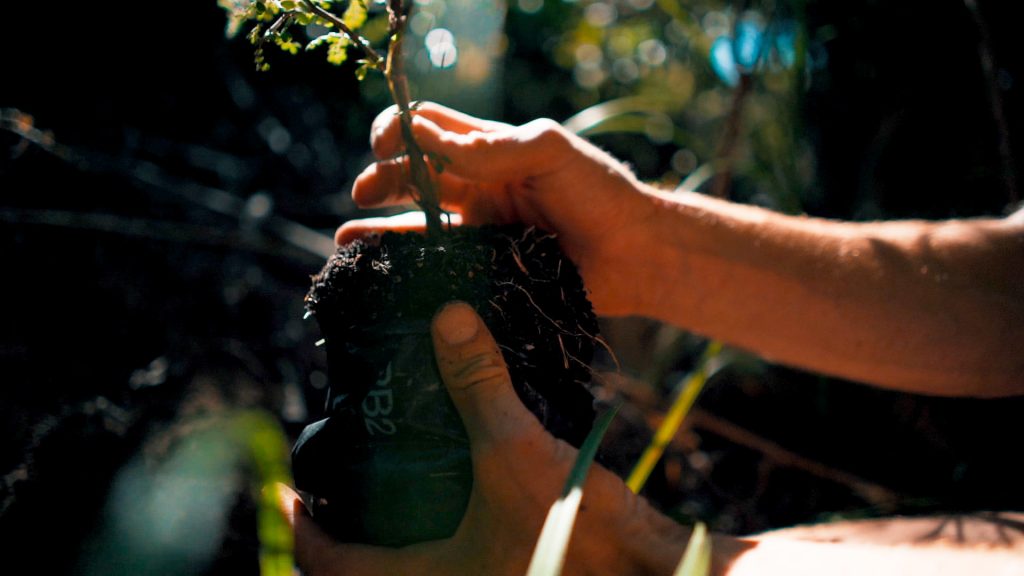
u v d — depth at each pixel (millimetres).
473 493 380
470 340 380
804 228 520
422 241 414
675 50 974
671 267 507
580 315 435
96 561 528
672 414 561
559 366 417
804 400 710
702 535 305
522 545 376
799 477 671
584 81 981
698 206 511
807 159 855
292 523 418
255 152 802
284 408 627
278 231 729
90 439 555
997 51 737
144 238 668
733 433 672
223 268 691
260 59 410
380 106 852
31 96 694
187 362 615
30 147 661
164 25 749
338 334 407
